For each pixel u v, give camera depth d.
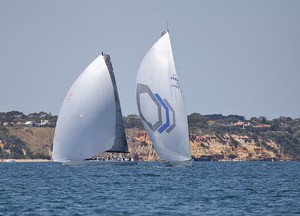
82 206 157.00
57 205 158.75
